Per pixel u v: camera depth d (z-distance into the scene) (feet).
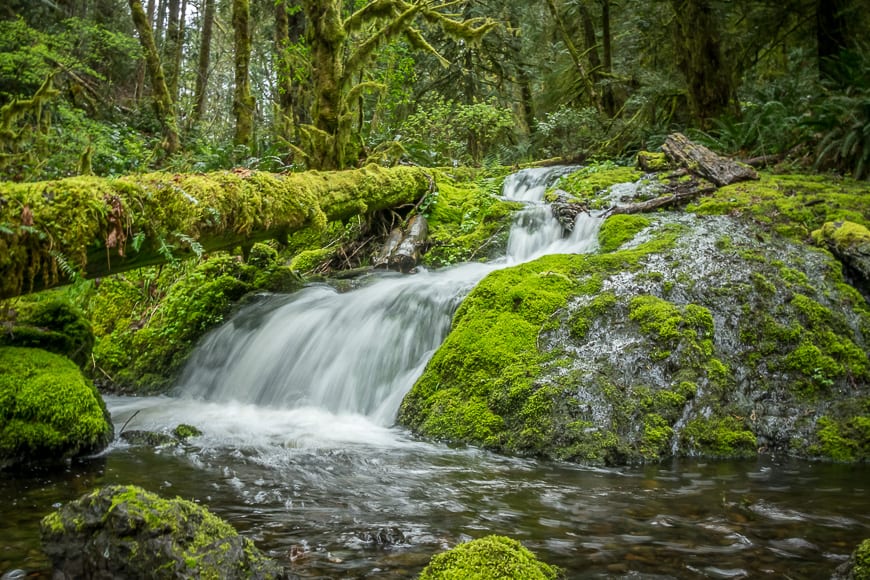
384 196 25.67
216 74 94.43
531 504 10.57
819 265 18.08
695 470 12.80
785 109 29.89
